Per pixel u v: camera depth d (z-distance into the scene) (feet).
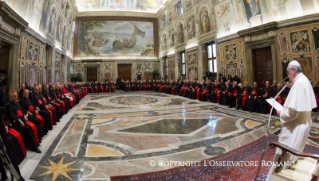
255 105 29.22
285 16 31.24
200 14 52.42
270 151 14.14
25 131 14.48
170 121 24.50
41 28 38.78
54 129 21.22
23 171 11.64
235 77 39.96
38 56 37.24
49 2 40.29
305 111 7.75
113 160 13.23
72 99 36.11
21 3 28.27
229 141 16.63
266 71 36.17
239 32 38.29
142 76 88.33
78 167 12.21
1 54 26.66
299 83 7.86
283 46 31.68
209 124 22.54
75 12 77.30
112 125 22.97
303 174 7.45
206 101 42.14
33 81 34.81
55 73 51.57
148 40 88.58
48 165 12.48
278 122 22.66
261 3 34.45
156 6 86.17
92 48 85.35
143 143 16.62
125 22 86.22
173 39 71.61
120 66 89.51
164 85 67.62
